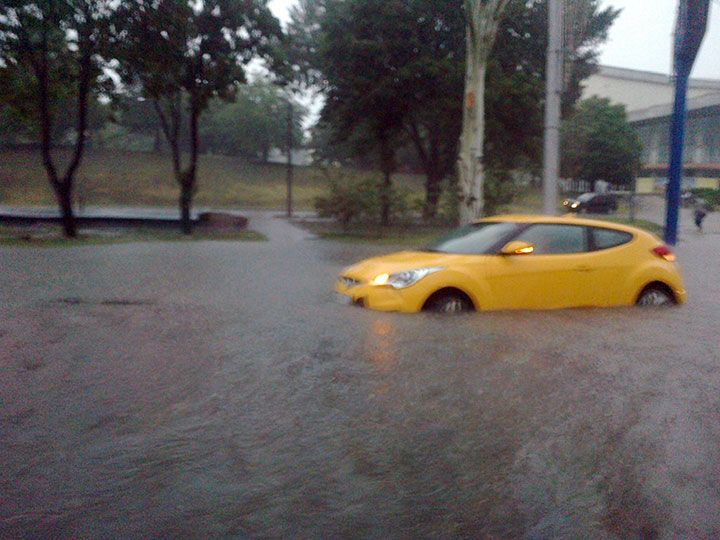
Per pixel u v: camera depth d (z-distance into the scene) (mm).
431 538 3287
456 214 28078
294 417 4754
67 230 27844
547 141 15938
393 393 5270
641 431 4598
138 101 63875
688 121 59406
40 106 27844
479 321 7754
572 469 4012
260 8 28312
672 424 4734
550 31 15805
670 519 3482
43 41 25172
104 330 7363
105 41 26016
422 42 35250
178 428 4539
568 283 8609
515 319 7930
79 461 4035
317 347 6586
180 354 6328
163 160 70688
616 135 52406
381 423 4668
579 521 3451
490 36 21484
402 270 8281
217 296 10047
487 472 3959
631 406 5082
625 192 53562
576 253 8781
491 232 8867
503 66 35594
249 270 14398
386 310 8195
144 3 25578
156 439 4355
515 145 37812
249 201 64375
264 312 8414
